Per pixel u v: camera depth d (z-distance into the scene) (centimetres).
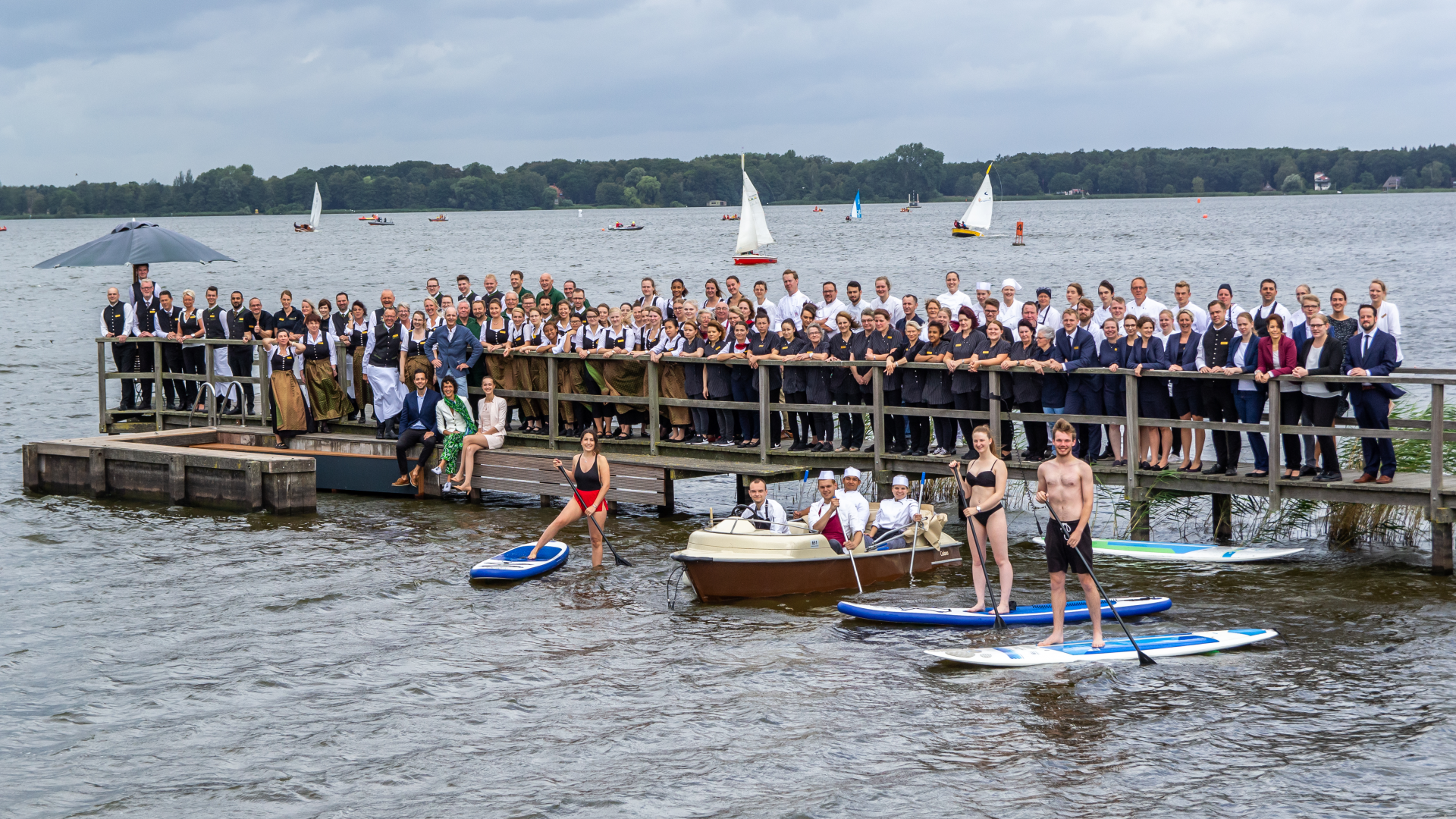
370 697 1050
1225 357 1375
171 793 885
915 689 1043
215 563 1459
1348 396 1380
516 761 923
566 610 1275
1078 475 1100
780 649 1149
